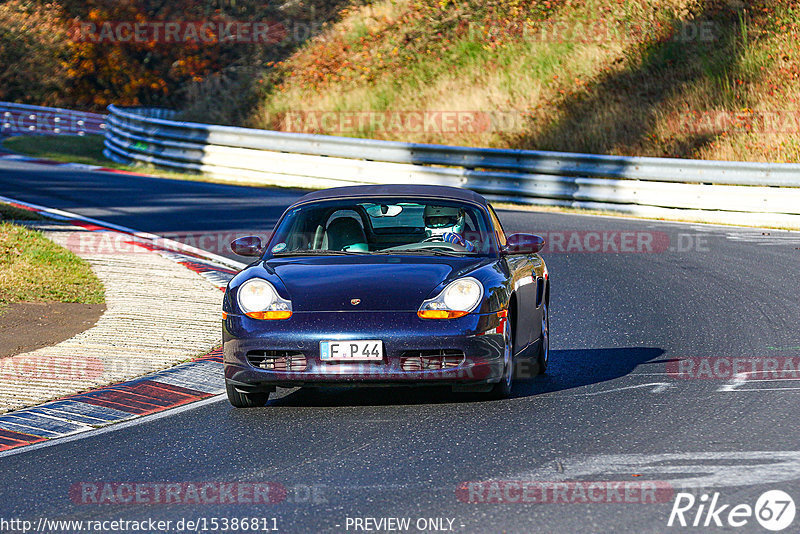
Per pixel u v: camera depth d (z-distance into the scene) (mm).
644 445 21109
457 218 28953
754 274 46125
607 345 33469
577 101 94875
